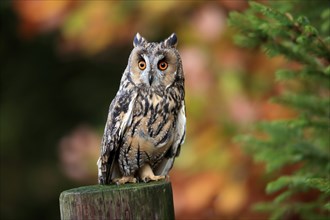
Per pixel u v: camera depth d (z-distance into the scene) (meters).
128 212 6.45
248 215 9.97
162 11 11.34
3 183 21.67
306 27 6.58
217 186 10.02
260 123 8.41
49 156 21.98
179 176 10.23
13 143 21.75
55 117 22.09
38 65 22.02
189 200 10.00
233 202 9.87
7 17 20.92
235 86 10.56
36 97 22.12
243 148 9.20
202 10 11.12
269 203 8.95
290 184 7.82
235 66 10.73
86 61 21.88
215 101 10.56
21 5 12.02
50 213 21.83
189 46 11.04
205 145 10.33
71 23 11.91
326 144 8.09
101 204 6.45
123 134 8.12
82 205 6.46
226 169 10.09
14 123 21.80
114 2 11.71
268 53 7.52
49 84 22.12
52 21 12.05
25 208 21.72
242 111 10.32
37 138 21.97
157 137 8.15
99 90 21.94
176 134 8.37
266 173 9.24
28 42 21.39
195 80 10.67
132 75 8.29
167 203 6.60
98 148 12.48
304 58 7.53
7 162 21.77
